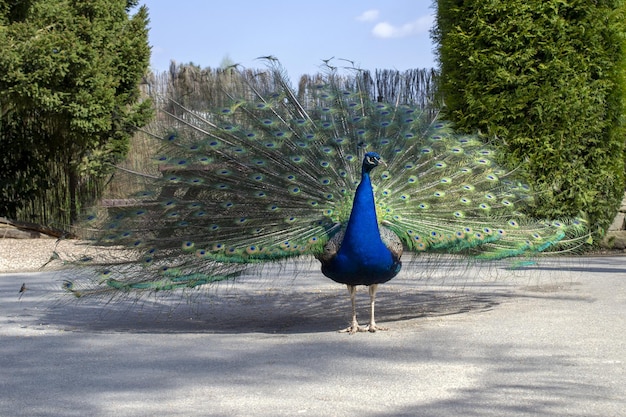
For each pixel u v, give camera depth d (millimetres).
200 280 7996
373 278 7844
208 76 18844
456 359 6781
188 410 5418
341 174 8344
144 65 19047
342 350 7258
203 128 8945
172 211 8391
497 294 10484
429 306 9750
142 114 18672
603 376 6133
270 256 7789
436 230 8086
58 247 16766
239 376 6348
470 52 14055
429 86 18188
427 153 8734
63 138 19797
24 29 17047
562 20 13594
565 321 8375
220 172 8492
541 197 13742
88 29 17688
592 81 13906
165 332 8430
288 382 6129
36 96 16906
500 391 5758
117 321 9188
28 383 6230
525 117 13859
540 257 9195
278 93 9180
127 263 8211
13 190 19828
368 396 5691
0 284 12461
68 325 8922
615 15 13820
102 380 6285
